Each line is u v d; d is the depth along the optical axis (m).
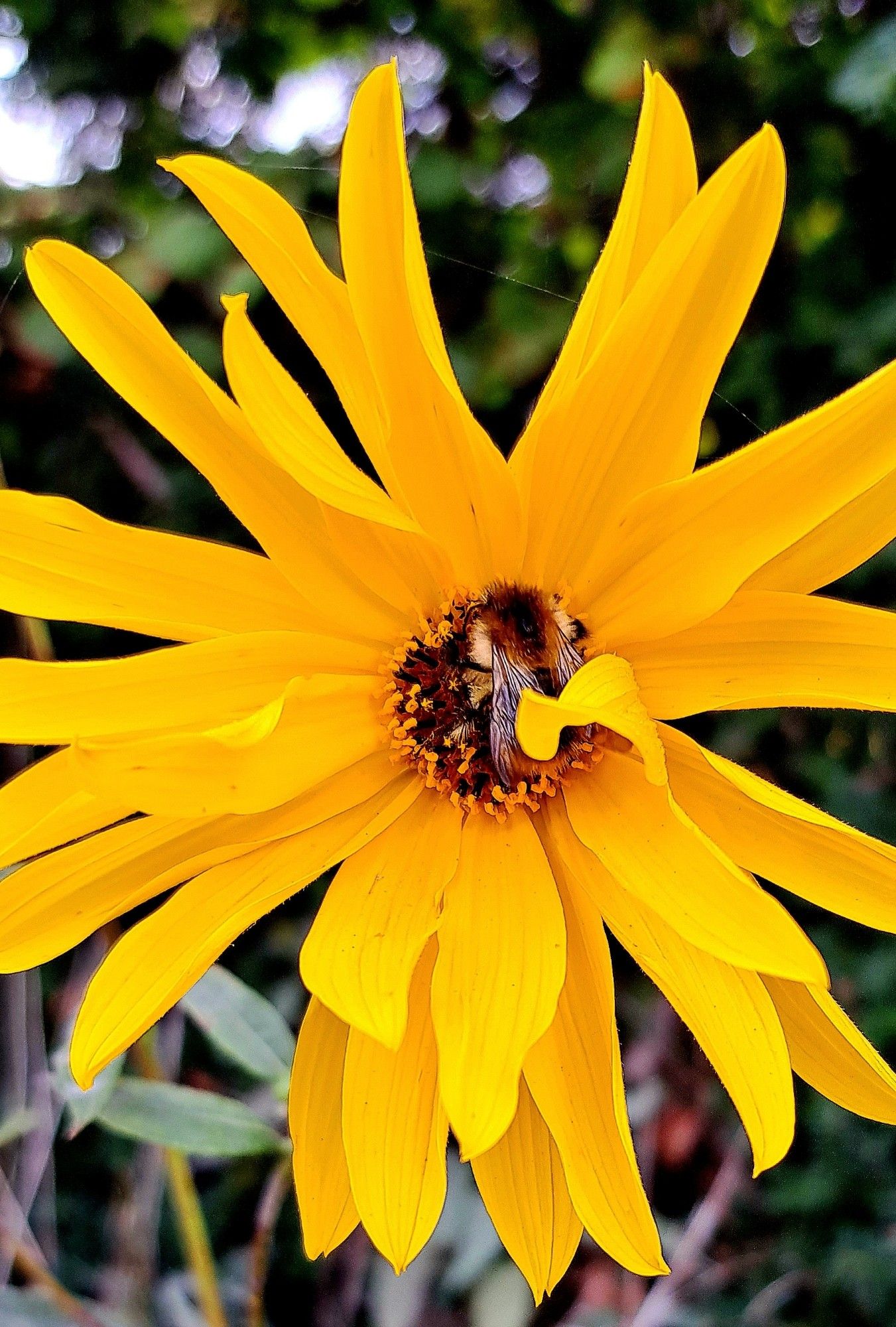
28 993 0.29
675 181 0.21
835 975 0.28
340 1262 0.29
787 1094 0.21
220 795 0.21
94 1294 0.30
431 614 0.22
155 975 0.21
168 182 0.32
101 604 0.22
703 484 0.21
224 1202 0.30
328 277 0.21
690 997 0.21
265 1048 0.24
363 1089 0.21
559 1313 0.29
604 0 0.29
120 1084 0.23
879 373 0.21
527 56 0.31
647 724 0.21
